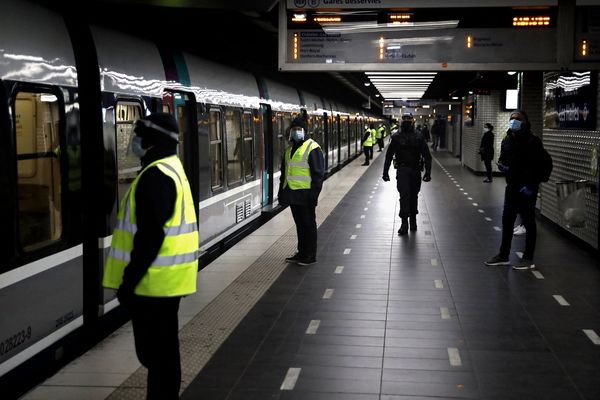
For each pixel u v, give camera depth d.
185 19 8.63
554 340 5.75
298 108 17.55
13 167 4.48
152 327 3.86
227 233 10.24
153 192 3.67
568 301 7.00
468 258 9.22
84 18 6.04
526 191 8.35
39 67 4.90
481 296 7.21
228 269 8.56
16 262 4.50
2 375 4.35
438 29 9.62
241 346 5.58
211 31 10.09
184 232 3.83
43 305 4.89
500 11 9.54
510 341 5.72
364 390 4.66
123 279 3.66
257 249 9.95
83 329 5.70
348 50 9.73
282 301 7.01
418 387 4.71
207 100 9.13
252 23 10.38
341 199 16.31
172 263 3.78
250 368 5.08
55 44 5.20
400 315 6.50
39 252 4.83
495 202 15.69
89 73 5.80
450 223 12.45
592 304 6.89
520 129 8.29
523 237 10.87
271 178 13.80
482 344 5.64
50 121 5.06
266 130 13.74
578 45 9.43
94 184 5.82
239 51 12.79
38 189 4.88
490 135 20.52
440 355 5.37
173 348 3.96
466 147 28.08
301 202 8.62
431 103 43.53
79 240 5.46
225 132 10.12
